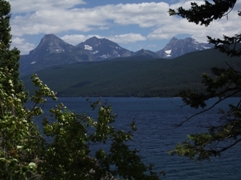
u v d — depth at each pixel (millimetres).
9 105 5965
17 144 6402
